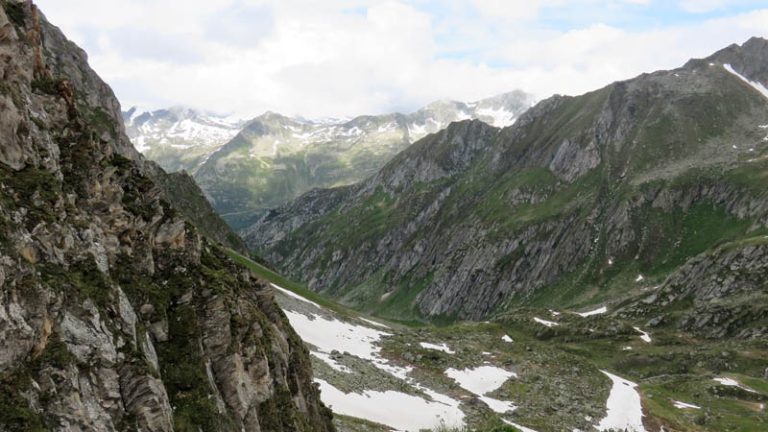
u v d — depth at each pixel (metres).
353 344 88.81
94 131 25.31
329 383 60.94
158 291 24.00
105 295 19.92
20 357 15.85
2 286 15.83
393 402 63.62
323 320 97.50
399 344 94.88
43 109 22.84
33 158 20.50
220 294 26.50
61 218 19.81
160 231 26.23
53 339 17.11
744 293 150.12
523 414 70.88
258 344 28.30
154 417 19.12
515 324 155.38
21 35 23.23
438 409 65.62
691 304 159.50
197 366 22.95
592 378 94.44
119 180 25.45
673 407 88.06
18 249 17.06
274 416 27.53
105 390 18.05
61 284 18.17
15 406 14.88
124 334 20.03
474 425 61.47
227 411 23.77
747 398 97.62
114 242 23.03
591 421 72.69
